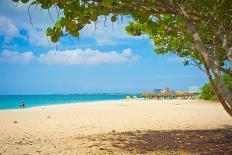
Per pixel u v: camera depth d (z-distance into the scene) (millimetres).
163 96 65062
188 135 12070
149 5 6371
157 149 9547
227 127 14812
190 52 10195
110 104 41906
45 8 5512
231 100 5617
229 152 8883
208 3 6840
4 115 24250
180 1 6332
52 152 9195
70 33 6406
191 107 30969
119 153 9008
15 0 5254
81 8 5977
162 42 10531
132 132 13172
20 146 10234
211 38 8828
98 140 11172
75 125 16641
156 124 16531
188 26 6051
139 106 35219
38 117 22016
